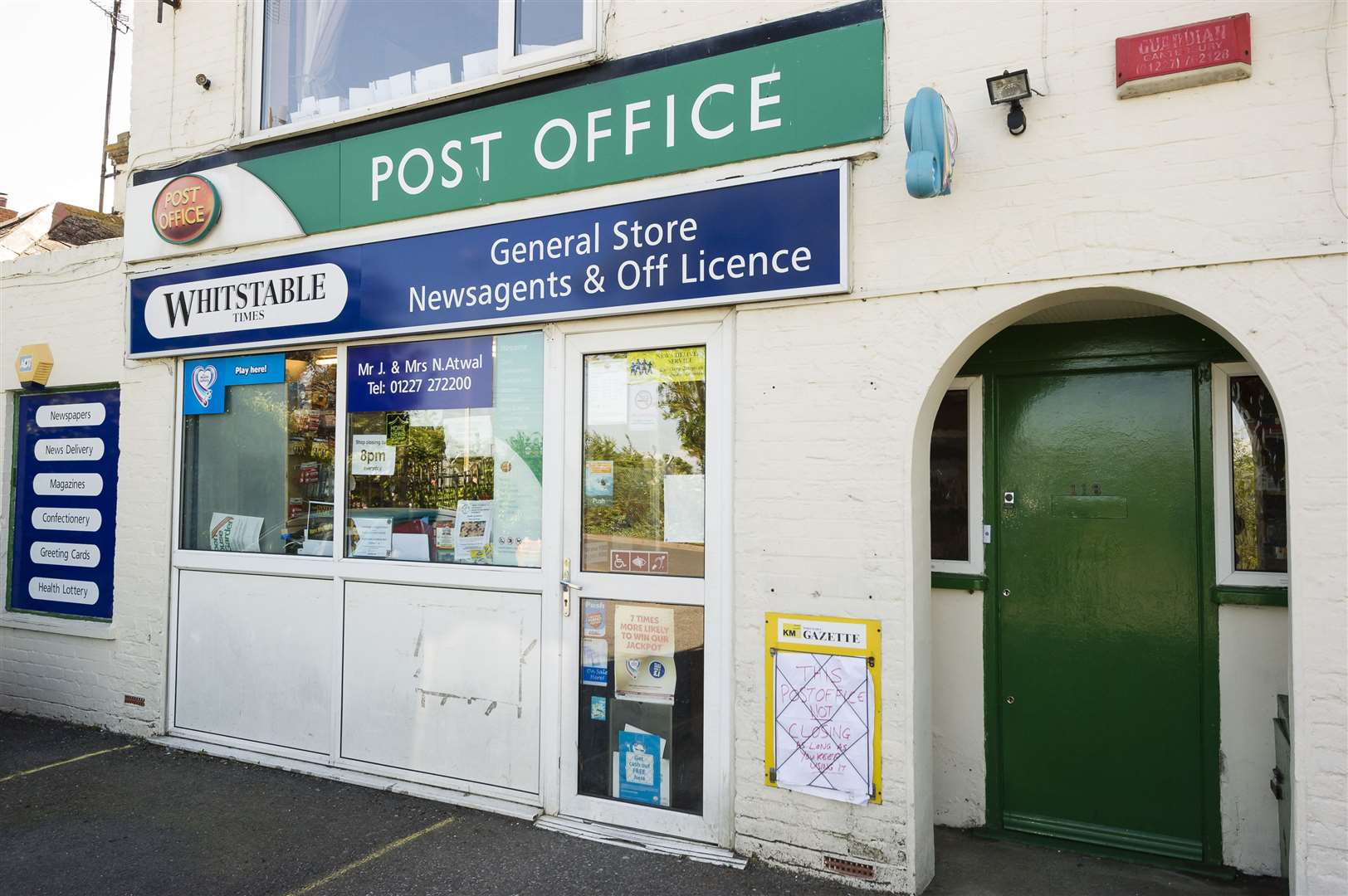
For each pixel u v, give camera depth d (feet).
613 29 13.73
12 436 20.98
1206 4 10.21
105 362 19.27
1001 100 10.71
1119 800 12.85
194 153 17.99
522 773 14.35
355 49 17.06
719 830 12.76
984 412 13.76
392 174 15.65
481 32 15.56
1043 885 11.84
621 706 13.64
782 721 12.22
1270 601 11.90
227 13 17.80
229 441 17.95
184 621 17.93
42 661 19.75
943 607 13.94
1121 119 10.59
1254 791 12.01
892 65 11.83
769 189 12.38
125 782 15.56
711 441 13.03
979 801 13.65
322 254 16.33
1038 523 13.46
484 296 14.67
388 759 15.55
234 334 17.34
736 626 12.60
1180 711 12.54
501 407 14.97
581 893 11.52
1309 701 9.62
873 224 11.87
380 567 15.78
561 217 14.01
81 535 19.79
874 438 11.80
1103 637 13.01
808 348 12.23
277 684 16.75
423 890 11.63
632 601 13.61
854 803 11.75
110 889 11.74
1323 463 9.61
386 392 16.01
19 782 15.60
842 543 11.94
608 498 13.96
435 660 15.20
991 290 11.19
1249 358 10.24
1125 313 12.74
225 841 13.15
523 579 14.44
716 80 12.85
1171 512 12.71
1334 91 9.66
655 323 13.48
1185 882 11.86
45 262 20.33
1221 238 10.08
